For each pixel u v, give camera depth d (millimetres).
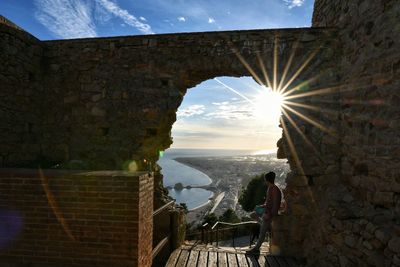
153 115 5418
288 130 5148
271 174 4957
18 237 3129
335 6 5250
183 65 5371
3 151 4816
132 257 3012
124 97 5512
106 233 3051
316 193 4910
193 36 5367
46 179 3129
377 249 3258
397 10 3504
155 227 4953
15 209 3131
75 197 3096
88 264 3055
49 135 5629
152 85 5453
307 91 5113
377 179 3779
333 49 5062
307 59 5113
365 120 4125
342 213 4094
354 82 4484
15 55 5012
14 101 5035
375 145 3850
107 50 5590
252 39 5238
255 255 4727
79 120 5590
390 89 3600
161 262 4801
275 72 5195
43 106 5688
